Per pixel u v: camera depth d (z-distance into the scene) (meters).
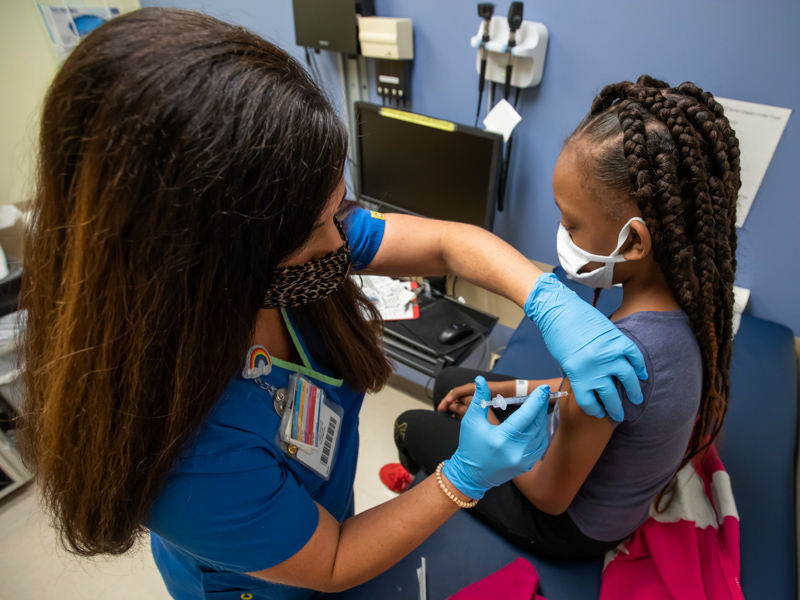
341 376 0.82
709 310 0.60
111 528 0.51
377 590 0.85
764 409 1.12
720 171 0.57
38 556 1.44
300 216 0.45
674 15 1.09
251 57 0.41
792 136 1.10
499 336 1.84
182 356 0.45
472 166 1.43
